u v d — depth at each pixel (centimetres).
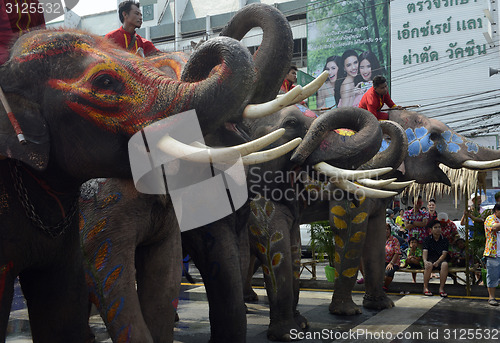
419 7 2812
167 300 330
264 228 493
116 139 227
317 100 3028
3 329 231
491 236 693
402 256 918
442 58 2762
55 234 250
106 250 301
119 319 296
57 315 269
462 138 696
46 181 239
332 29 3000
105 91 224
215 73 223
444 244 786
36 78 225
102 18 2630
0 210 229
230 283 384
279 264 493
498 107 2628
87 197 309
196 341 502
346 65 2962
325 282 854
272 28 362
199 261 393
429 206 859
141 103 224
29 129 220
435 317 610
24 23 262
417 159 706
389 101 725
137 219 306
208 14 3278
